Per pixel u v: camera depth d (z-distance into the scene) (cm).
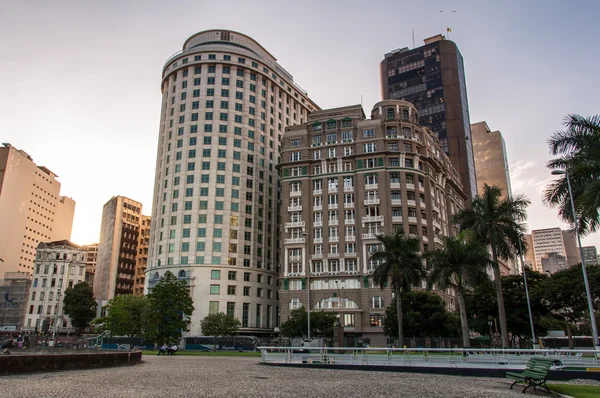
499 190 5106
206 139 11525
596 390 2091
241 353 6394
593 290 5697
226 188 11262
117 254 16212
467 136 17462
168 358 4716
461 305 5134
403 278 6000
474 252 4978
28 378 2177
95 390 1797
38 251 14600
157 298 6312
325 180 10212
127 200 17062
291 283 9581
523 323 6931
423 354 3419
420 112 17712
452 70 17888
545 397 1878
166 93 12688
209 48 12344
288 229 10038
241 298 10644
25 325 13762
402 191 9725
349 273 9269
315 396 1766
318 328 7788
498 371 2806
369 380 2475
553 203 3180
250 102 12331
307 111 14562
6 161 18812
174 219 10994
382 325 8262
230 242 10919
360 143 10262
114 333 8369
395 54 19288
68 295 12775
